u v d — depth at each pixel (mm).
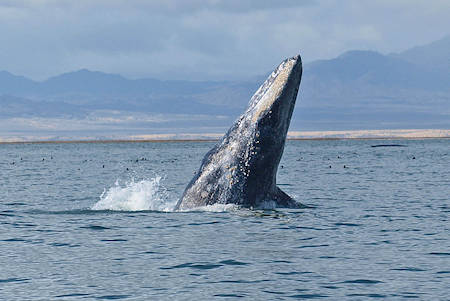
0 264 67625
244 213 87562
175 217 92188
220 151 88188
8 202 128125
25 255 71812
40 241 79312
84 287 59438
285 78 80750
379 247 75562
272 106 81312
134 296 56844
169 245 76375
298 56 81562
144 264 67625
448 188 152750
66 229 87125
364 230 86375
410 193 140250
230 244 76562
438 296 56594
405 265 66875
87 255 71688
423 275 63125
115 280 61594
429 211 106938
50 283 60500
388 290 58469
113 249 74625
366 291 58250
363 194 138375
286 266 66688
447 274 63312
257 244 76500
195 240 78750
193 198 91188
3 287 59281
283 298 56531
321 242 78000
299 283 60844
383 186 159750
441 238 80875
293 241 78250
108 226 88812
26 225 90688
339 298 56500
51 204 123875
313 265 67000
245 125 84375
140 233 83500
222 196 87875
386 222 93438
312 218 93625
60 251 73750
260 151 83438
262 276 63125
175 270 65312
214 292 58125
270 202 89562
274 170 85938
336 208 110438
